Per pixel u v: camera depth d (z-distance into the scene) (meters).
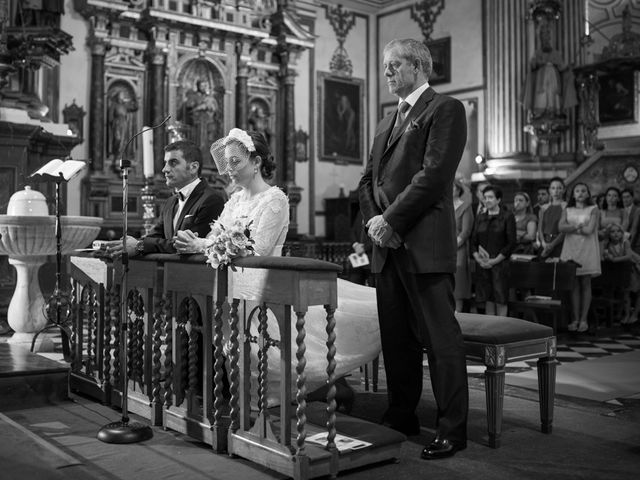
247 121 12.94
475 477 2.86
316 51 14.44
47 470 2.56
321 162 14.43
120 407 3.88
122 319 3.33
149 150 6.83
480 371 5.34
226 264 3.01
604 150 11.20
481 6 13.47
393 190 3.34
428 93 3.37
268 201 3.54
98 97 11.27
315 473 2.73
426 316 3.24
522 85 12.40
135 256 3.74
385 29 15.27
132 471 2.83
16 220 5.17
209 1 12.38
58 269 4.70
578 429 3.65
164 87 11.98
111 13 11.38
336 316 3.67
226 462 2.95
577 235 7.85
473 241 7.39
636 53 12.21
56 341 6.40
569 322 8.05
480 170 12.82
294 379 3.45
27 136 7.42
